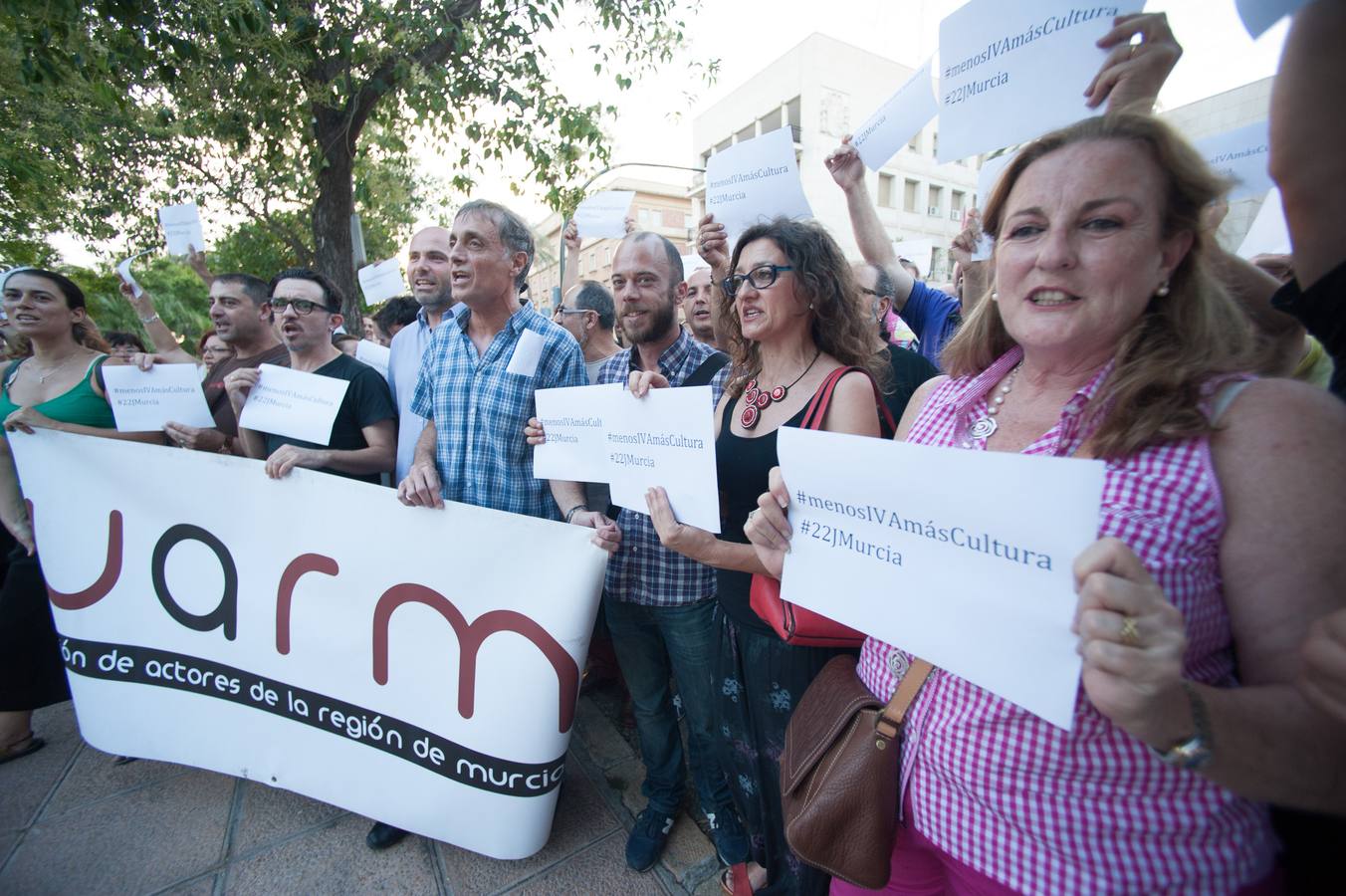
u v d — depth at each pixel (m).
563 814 2.01
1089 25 1.11
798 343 1.35
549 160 5.90
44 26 3.38
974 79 1.31
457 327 2.01
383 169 9.36
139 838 1.88
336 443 2.24
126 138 6.34
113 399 2.29
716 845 1.81
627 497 1.46
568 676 1.63
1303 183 0.65
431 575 1.73
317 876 1.75
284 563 1.86
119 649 2.03
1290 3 0.67
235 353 2.82
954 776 0.84
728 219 2.11
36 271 2.40
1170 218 0.73
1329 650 0.52
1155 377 0.69
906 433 1.15
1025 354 0.89
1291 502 0.60
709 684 1.76
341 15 4.76
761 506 1.02
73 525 2.03
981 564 0.73
